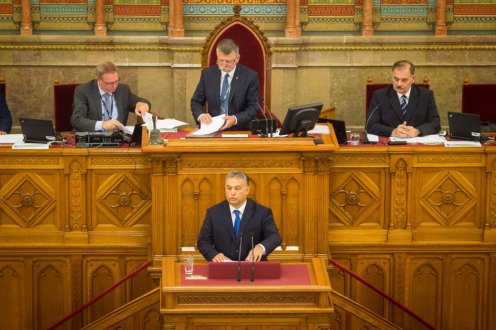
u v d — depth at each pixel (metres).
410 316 11.19
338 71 16.86
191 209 10.45
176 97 16.73
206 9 16.69
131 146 10.98
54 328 10.85
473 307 11.20
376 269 11.11
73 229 10.84
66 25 16.58
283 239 10.57
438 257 11.05
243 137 10.48
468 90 14.75
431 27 16.86
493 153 10.77
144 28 16.67
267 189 10.45
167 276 8.94
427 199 10.91
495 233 10.93
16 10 16.45
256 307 8.73
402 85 11.94
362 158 10.78
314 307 8.76
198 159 10.34
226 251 9.59
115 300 11.06
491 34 16.88
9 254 10.85
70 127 14.22
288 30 16.59
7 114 13.29
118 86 12.30
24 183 10.73
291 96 16.83
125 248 10.85
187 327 8.80
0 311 11.05
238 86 11.94
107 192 10.79
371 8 16.64
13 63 16.53
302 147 10.20
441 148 10.76
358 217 10.94
